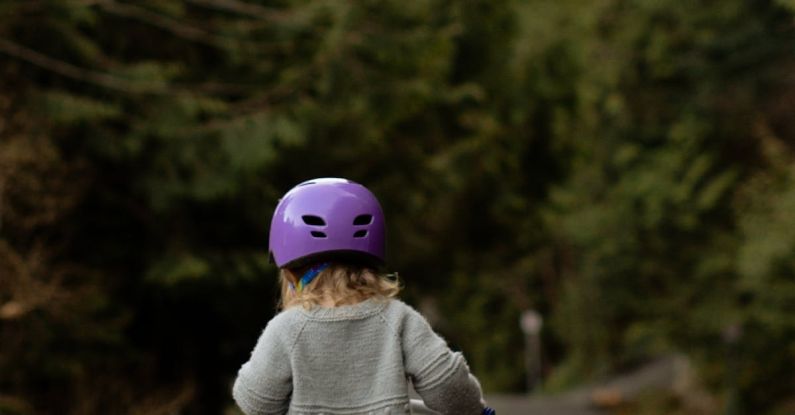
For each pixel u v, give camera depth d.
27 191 13.62
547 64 23.75
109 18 15.20
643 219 28.31
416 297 23.92
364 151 18.17
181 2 14.96
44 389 15.09
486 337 63.94
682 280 27.66
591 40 30.53
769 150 23.70
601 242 29.52
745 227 22.67
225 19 15.85
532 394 53.81
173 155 14.55
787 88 26.36
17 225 13.67
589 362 47.75
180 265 15.09
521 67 23.25
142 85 13.91
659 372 43.06
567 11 29.53
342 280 4.69
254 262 15.90
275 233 4.79
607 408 37.47
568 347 59.75
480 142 22.42
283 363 4.60
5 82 13.57
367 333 4.62
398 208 19.95
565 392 48.44
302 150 16.61
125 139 14.22
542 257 55.84
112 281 15.90
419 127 19.94
